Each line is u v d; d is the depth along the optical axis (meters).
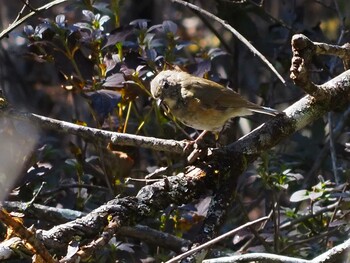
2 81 15.00
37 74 16.39
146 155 12.84
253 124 14.88
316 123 12.12
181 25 17.25
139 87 9.99
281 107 15.52
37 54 10.36
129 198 7.90
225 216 8.23
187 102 9.76
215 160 8.51
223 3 12.89
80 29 10.09
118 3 10.71
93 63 10.12
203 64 10.27
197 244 7.86
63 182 10.15
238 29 12.92
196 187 8.26
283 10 14.98
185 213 9.95
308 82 8.59
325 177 12.82
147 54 9.77
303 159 11.84
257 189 12.48
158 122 10.50
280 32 13.09
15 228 6.63
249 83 16.16
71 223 7.49
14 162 9.52
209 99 9.72
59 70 10.02
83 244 7.44
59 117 15.73
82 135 8.66
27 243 6.88
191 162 8.52
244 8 12.87
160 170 8.72
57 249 7.37
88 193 10.40
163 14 17.34
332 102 9.10
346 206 9.70
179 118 9.99
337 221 9.33
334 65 12.59
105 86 9.52
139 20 10.20
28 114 8.70
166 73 9.85
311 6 18.98
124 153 10.21
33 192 9.71
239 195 11.11
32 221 9.85
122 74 9.52
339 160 12.07
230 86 12.61
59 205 9.88
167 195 8.09
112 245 9.16
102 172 10.40
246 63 16.16
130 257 9.35
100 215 7.62
